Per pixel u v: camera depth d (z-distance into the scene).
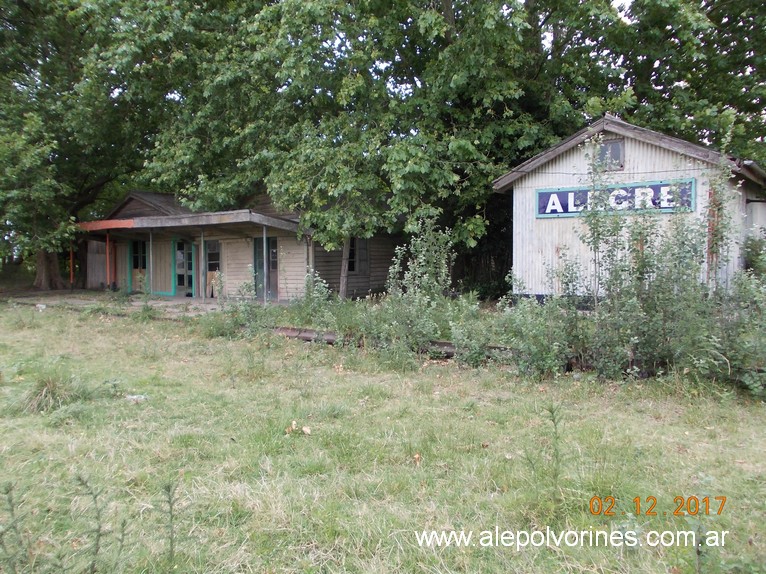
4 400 5.49
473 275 16.95
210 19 15.57
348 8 12.38
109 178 20.81
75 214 21.45
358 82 12.51
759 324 5.44
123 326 11.03
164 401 5.54
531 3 14.22
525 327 6.33
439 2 13.37
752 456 3.98
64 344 9.04
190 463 3.88
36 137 16.53
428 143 12.61
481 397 5.71
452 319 7.90
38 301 16.56
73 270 22.56
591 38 13.89
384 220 12.95
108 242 19.05
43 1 16.80
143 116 18.08
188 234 18.53
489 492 3.40
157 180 15.77
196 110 15.80
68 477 3.61
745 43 14.60
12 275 26.19
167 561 2.61
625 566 2.58
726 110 13.25
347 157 12.53
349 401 5.54
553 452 3.91
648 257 6.14
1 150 15.36
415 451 4.09
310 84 13.27
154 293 19.94
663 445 4.20
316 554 2.73
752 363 5.43
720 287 6.13
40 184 16.20
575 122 13.45
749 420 4.79
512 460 3.88
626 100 12.47
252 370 6.85
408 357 7.18
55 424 4.71
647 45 13.84
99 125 16.84
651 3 12.13
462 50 12.33
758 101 15.03
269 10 13.23
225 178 15.35
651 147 10.59
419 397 5.71
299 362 7.47
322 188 12.80
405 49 14.43
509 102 13.66
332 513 3.12
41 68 18.08
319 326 8.73
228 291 17.52
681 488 3.40
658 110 13.72
